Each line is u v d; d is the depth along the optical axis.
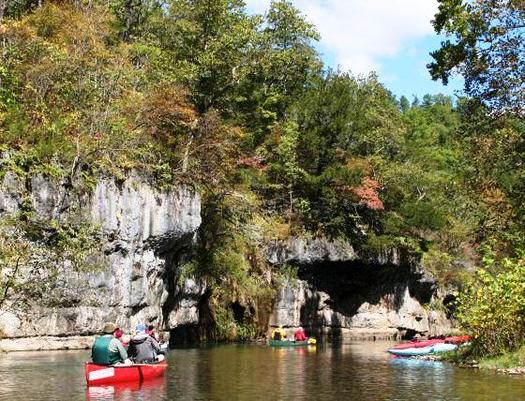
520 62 18.67
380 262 46.75
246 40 39.09
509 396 15.57
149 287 29.42
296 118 46.19
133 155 29.77
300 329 35.28
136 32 42.41
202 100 39.19
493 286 21.77
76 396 14.92
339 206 45.84
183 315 32.62
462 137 22.88
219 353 27.78
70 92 30.12
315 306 44.56
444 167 73.75
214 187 37.91
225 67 38.47
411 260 49.84
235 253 37.94
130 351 19.03
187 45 38.56
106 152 28.47
